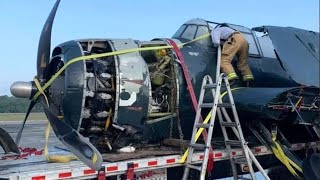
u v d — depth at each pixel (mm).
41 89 4918
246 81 6355
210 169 5301
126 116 5117
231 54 6035
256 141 6406
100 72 5148
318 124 6180
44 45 5078
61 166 4504
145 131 5430
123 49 5258
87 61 5180
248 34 6820
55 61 5219
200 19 6352
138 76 5152
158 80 5652
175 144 5473
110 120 5195
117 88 5016
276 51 6379
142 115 5215
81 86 4945
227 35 6109
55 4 5094
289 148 6445
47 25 5090
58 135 4695
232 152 5621
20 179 3990
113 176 4711
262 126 6148
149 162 4867
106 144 5352
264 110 5281
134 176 4852
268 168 6992
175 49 5734
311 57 6758
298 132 7500
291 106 5605
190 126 5840
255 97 5441
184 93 5688
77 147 4457
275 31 6812
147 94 5203
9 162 4855
